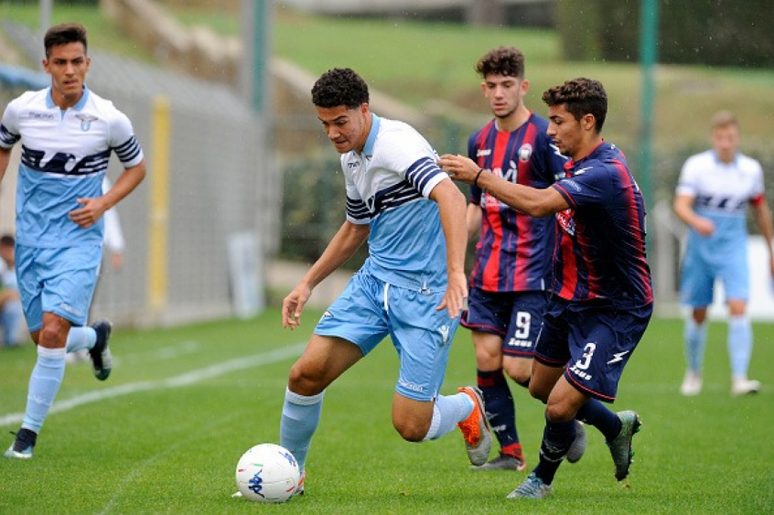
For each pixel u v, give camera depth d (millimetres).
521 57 24766
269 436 26531
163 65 106562
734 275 37281
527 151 24703
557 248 20000
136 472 21281
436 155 18734
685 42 101375
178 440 25641
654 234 74312
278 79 105250
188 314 67812
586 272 19406
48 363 22922
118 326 58406
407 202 18438
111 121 23672
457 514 17469
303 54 148875
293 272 82875
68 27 23047
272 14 82062
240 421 28891
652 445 26641
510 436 23703
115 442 25062
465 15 172000
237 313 74000
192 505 17828
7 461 22141
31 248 23594
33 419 22875
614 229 18797
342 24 171625
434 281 18656
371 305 18812
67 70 23031
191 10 149000
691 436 28031
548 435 19438
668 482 21703
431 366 18625
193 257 68250
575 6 122375
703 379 42562
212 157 70875
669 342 57594
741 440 27406
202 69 107250
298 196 83125
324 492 19766
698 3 97250
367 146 18266
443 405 19688
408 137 18266
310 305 79938
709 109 107688
